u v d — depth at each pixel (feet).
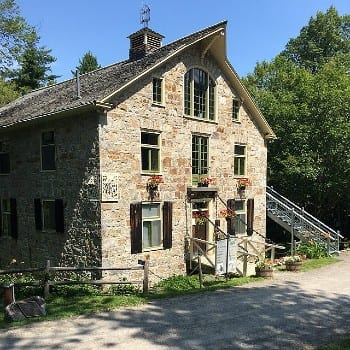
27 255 52.29
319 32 116.06
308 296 35.81
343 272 47.42
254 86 104.68
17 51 64.59
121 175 44.11
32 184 51.21
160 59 47.24
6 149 55.72
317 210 83.35
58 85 66.03
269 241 62.80
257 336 25.25
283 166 78.18
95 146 42.52
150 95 47.39
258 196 64.23
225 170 57.88
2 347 22.45
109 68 58.95
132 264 45.01
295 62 123.13
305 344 24.13
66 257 46.57
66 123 46.11
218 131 56.80
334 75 78.07
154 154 48.55
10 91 110.22
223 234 53.42
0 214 57.26
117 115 43.70
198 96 54.34
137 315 28.99
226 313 30.01
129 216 44.93
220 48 54.39
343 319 29.30
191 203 52.37
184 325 26.94
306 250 57.57
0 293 37.04
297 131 75.00
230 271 45.78
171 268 49.52
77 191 44.88
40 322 26.86
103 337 24.31
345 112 72.49
